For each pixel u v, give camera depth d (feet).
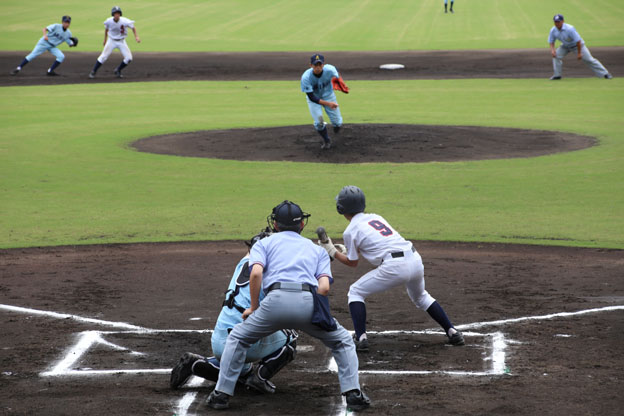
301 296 26.50
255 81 174.81
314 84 94.63
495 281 45.73
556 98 142.82
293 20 297.94
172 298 42.52
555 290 43.52
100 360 32.22
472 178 81.15
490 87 159.63
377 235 33.78
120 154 96.27
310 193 74.28
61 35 180.65
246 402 27.61
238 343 26.76
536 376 29.63
